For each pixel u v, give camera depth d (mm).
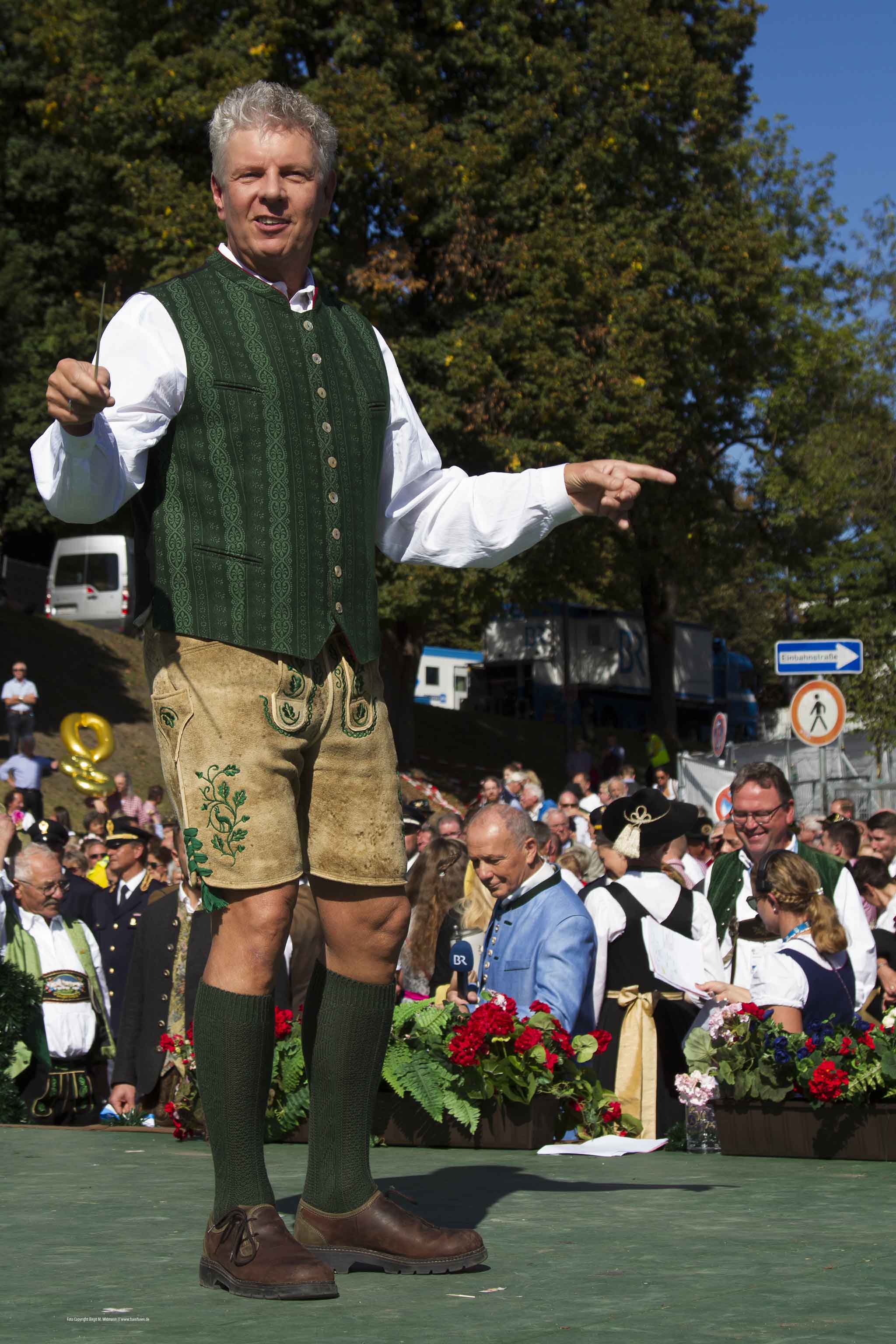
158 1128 4902
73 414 2139
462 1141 4434
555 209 26469
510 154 26703
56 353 29703
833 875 5801
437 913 6695
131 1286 2197
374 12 25828
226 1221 2264
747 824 5941
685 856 7398
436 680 47250
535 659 45438
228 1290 2178
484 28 27031
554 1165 3750
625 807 6121
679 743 39750
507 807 5559
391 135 24906
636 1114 5812
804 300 33688
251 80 25469
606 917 5938
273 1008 2416
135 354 2355
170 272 25078
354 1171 2475
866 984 5727
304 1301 2123
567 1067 4586
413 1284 2273
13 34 35406
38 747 26422
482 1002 4770
